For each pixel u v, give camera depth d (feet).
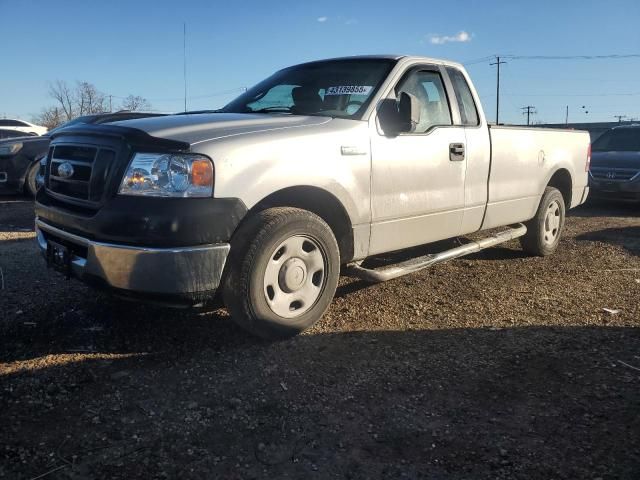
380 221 14.56
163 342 12.92
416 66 16.14
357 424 9.86
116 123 12.60
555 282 18.74
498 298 16.87
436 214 16.20
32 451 8.87
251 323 12.38
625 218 33.55
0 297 15.72
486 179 17.88
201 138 11.58
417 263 15.85
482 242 18.63
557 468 8.66
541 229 21.56
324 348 12.85
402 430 9.69
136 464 8.63
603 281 18.93
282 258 12.62
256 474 8.49
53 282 17.15
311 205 13.65
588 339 13.65
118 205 11.18
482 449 9.15
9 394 10.50
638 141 39.88
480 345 13.23
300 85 16.34
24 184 35.32
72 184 12.48
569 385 11.26
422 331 14.08
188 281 11.12
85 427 9.55
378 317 14.98
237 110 16.53
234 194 11.51
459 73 17.70
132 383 11.05
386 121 14.66
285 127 12.87
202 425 9.71
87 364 11.78
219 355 12.34
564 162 22.16
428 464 8.78
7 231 25.61
